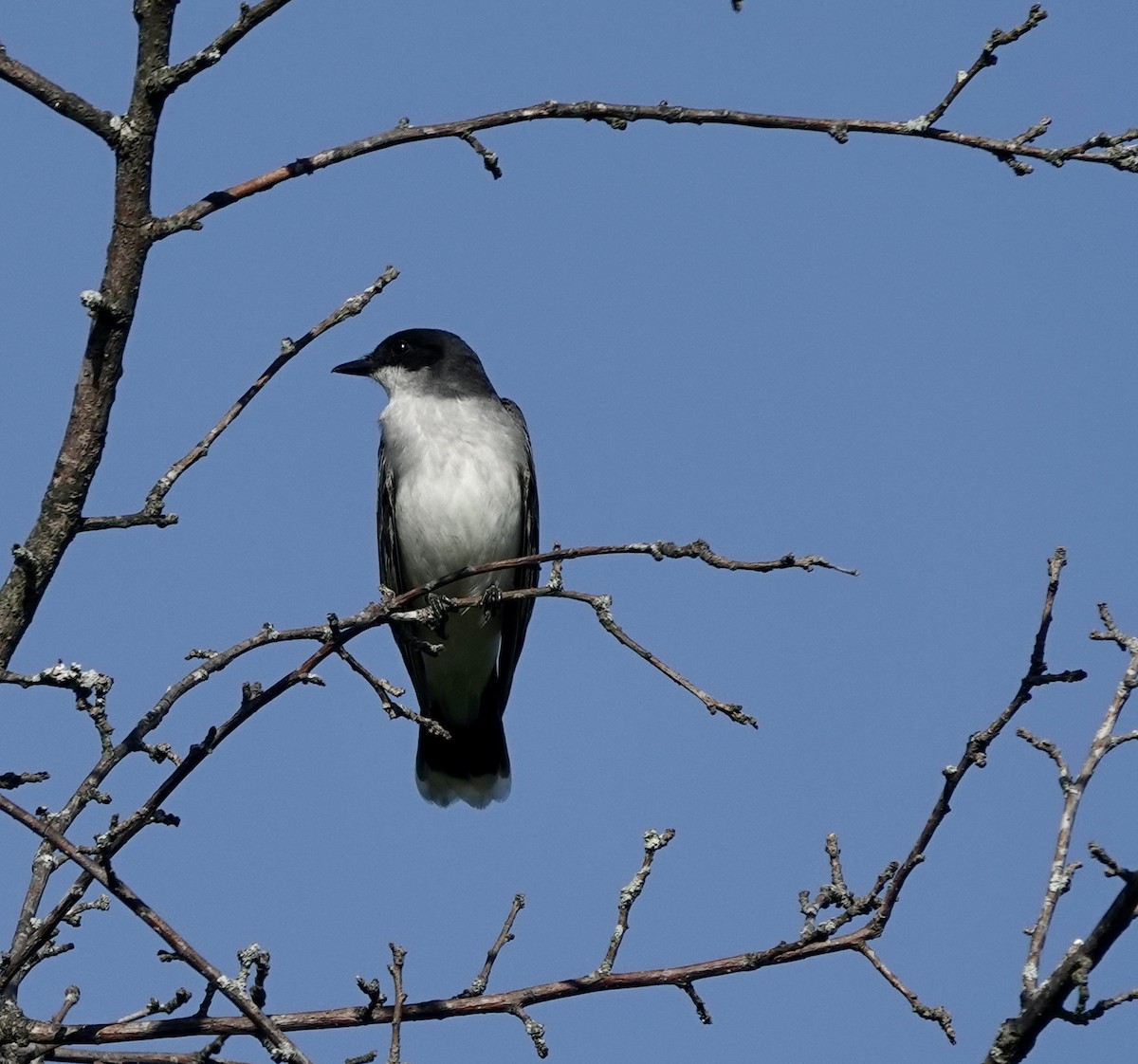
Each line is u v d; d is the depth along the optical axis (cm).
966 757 720
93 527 768
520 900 800
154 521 777
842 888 752
